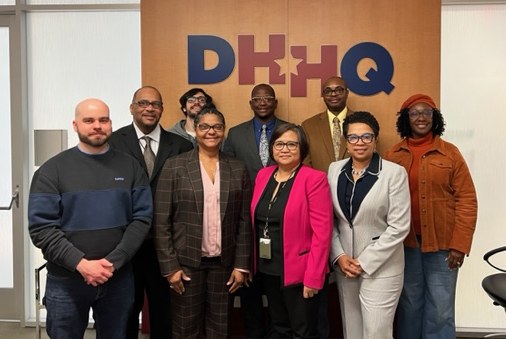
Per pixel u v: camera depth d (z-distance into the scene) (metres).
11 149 3.67
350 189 2.38
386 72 3.35
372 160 2.38
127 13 3.63
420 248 2.66
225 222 2.42
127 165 2.33
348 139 2.34
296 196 2.27
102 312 2.30
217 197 2.44
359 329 2.42
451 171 2.59
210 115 2.45
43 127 3.70
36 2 3.65
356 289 2.41
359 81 3.37
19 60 3.62
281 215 2.27
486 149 3.55
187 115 3.27
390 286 2.31
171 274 2.40
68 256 2.08
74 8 3.59
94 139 2.19
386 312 2.31
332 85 3.06
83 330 2.28
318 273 2.24
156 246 2.43
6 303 3.72
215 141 2.45
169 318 2.87
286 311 2.38
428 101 2.65
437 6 3.30
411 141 2.69
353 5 3.36
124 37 3.64
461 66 3.54
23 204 3.68
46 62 3.68
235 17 3.40
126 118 3.66
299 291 2.29
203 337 2.79
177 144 2.86
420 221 2.61
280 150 2.32
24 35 3.66
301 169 2.35
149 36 3.43
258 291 3.10
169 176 2.45
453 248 2.57
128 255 2.21
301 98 3.41
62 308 2.17
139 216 2.32
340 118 3.12
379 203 2.29
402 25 3.33
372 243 2.33
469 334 3.53
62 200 2.15
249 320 3.15
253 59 3.40
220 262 2.46
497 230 3.57
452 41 3.53
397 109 3.36
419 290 2.71
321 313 2.99
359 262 2.31
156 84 3.44
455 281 2.67
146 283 2.85
